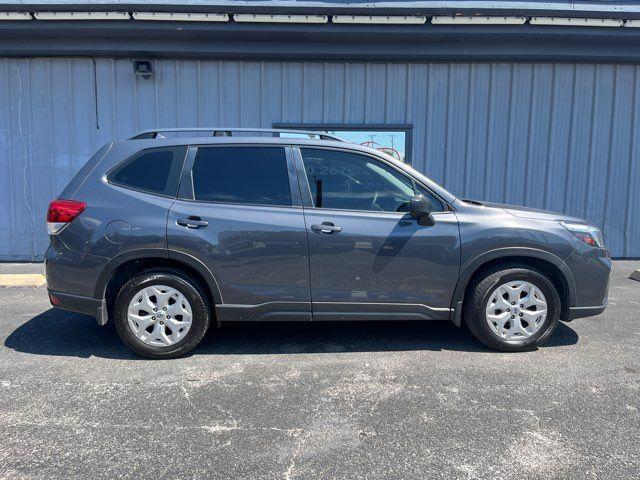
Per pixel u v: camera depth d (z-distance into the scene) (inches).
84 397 138.8
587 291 171.0
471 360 165.6
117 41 312.5
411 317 169.0
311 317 167.2
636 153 335.6
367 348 177.2
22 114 323.6
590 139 334.3
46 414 129.3
